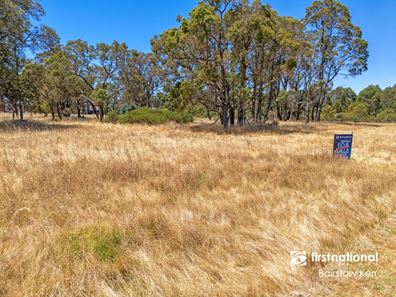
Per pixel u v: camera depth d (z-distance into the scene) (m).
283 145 10.53
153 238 2.94
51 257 2.49
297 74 31.45
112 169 5.46
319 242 2.83
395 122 36.69
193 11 16.62
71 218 3.35
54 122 25.19
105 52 32.97
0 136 11.63
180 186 4.66
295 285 2.22
